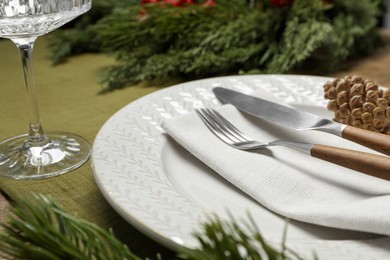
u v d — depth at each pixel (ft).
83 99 2.73
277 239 1.32
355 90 1.90
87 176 1.91
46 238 1.04
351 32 3.18
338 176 1.62
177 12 3.17
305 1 3.21
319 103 2.27
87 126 2.39
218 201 1.59
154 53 3.18
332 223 1.35
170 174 1.73
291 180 1.60
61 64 3.38
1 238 1.07
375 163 1.51
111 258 1.10
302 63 3.20
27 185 1.85
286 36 3.09
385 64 3.21
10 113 2.58
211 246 1.01
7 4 2.17
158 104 2.19
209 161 1.73
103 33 3.17
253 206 1.57
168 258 1.45
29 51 2.13
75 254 1.05
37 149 2.11
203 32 3.10
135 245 1.50
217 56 2.97
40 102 2.70
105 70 3.13
